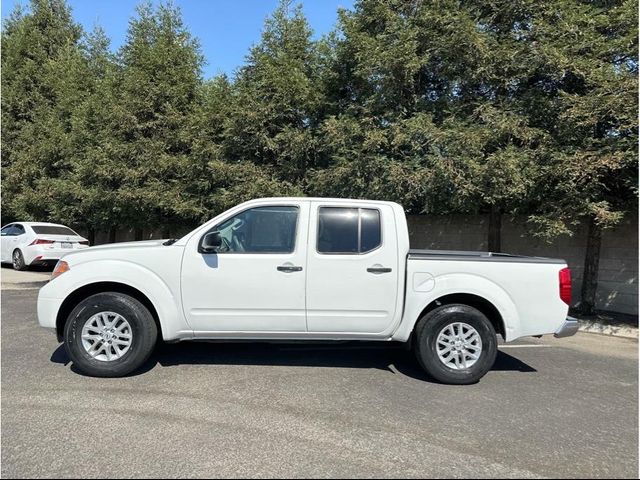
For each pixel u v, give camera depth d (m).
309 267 5.43
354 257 5.46
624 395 5.18
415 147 8.92
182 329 5.44
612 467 3.60
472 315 5.41
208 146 12.00
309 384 5.26
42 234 15.18
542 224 8.73
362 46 9.71
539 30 8.43
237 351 6.58
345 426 4.19
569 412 4.65
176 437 3.90
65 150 14.48
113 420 4.20
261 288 5.40
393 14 9.57
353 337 5.54
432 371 5.39
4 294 11.04
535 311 5.48
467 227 11.81
